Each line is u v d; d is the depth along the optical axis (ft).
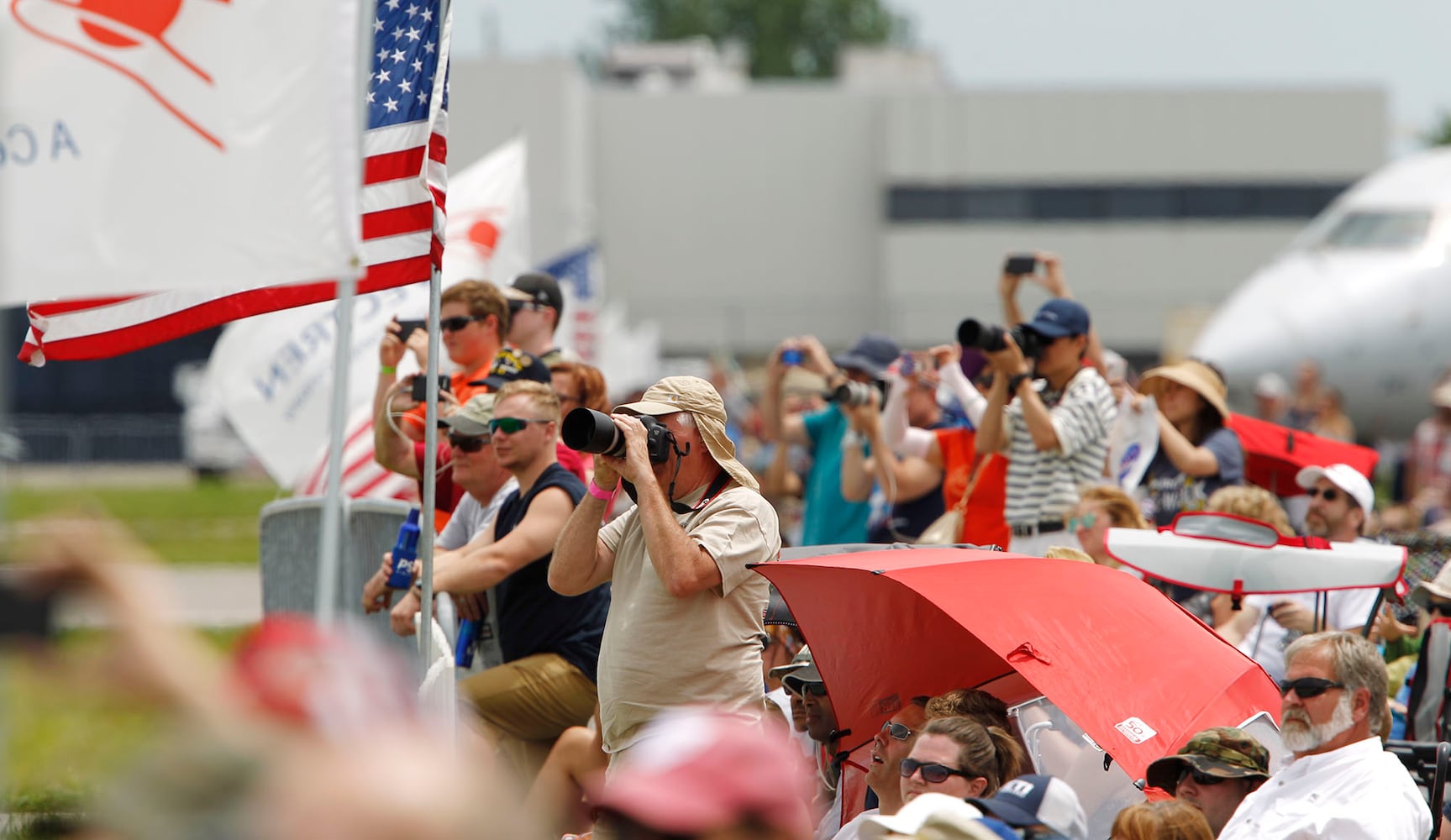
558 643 63.67
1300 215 470.80
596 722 61.82
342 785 15.57
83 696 17.97
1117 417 77.97
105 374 424.05
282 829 15.48
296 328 93.04
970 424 88.38
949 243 472.44
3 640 20.52
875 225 480.23
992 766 43.21
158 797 15.74
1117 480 77.36
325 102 37.27
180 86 37.19
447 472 73.92
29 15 37.04
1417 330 214.69
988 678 52.01
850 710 52.16
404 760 15.85
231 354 93.30
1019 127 472.03
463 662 68.03
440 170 53.42
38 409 422.41
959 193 473.26
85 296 36.91
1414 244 220.64
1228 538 61.31
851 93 481.05
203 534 239.71
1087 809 48.98
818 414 98.27
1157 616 50.11
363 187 51.65
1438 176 229.45
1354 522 77.77
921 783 43.11
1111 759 49.01
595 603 64.80
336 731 16.02
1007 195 473.26
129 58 37.11
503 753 63.62
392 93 51.88
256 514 276.00
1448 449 160.56
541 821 16.61
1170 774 45.06
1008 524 77.00
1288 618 69.62
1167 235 471.21
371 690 16.49
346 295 47.32
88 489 337.11
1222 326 225.76
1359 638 48.44
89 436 362.74
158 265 36.91
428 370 53.52
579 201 443.73
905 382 92.63
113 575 19.95
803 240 481.05
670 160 481.87
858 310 477.77
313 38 37.32
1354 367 215.72
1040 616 47.34
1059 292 90.43
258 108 37.22
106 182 36.96
